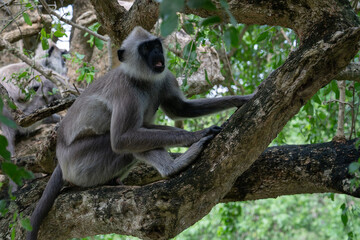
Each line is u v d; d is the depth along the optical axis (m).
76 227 6.08
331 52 4.48
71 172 6.55
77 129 6.60
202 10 5.32
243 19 5.22
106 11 7.49
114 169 6.58
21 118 7.46
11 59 13.47
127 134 6.00
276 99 4.71
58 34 7.91
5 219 6.32
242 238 16.30
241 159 4.99
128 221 5.38
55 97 11.73
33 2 8.16
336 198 16.78
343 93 7.08
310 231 20.98
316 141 9.69
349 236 7.11
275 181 5.84
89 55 12.98
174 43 9.16
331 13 4.66
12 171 2.89
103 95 6.56
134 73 6.33
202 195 5.14
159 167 5.68
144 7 7.06
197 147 5.32
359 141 4.33
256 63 12.78
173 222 5.16
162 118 11.42
